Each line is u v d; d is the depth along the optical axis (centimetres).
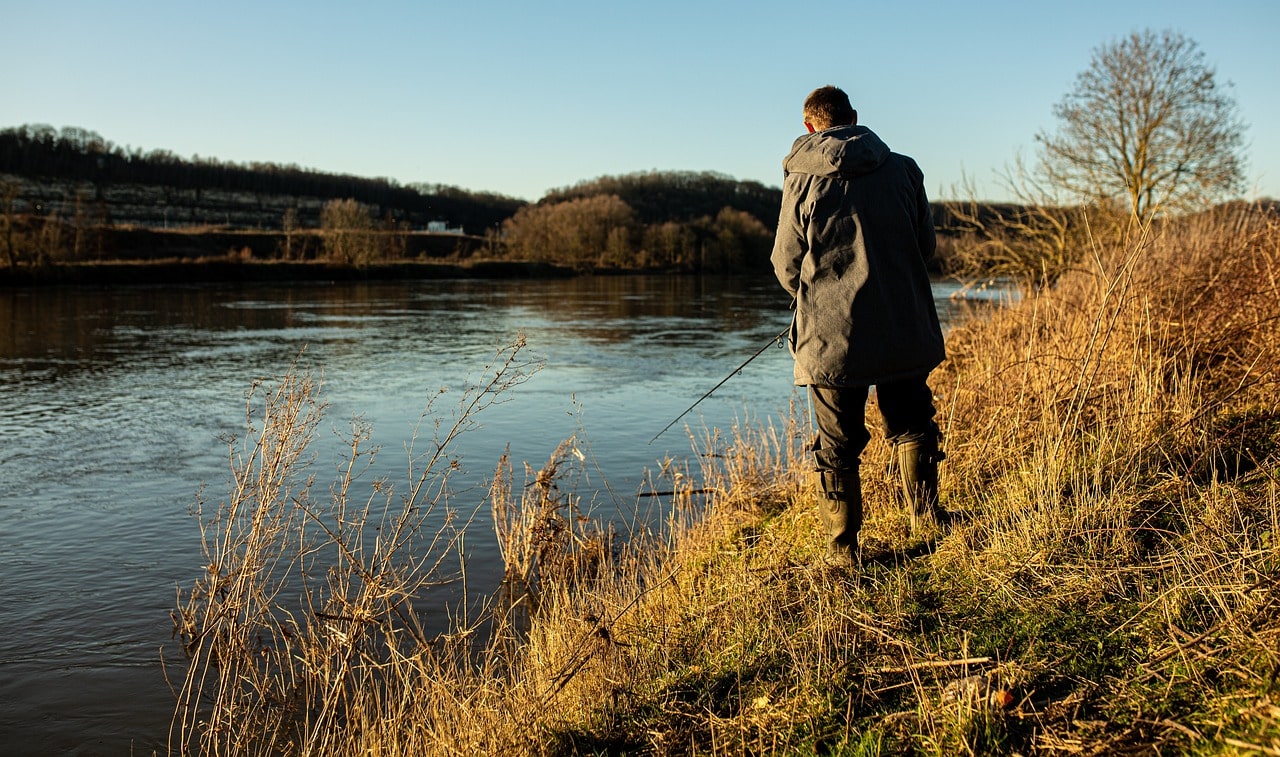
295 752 367
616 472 850
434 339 2269
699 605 394
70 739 395
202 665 463
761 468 635
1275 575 280
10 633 509
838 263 337
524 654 421
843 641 314
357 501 750
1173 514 361
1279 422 429
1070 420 488
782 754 263
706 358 1862
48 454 976
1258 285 588
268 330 2492
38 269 4631
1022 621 301
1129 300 562
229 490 823
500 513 608
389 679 413
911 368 343
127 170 12138
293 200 12794
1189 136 1888
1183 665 252
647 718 304
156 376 1577
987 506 416
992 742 240
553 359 1842
